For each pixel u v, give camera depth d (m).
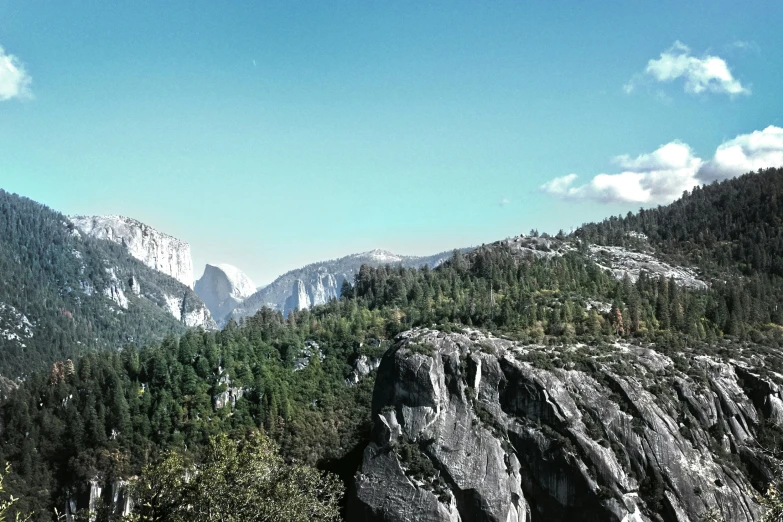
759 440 137.12
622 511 123.06
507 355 146.38
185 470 67.00
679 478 126.94
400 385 144.25
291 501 67.06
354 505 132.50
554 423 134.38
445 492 129.12
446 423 139.00
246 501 61.62
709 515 105.69
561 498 129.12
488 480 130.12
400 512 128.00
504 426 137.25
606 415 134.88
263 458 68.38
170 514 61.69
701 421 138.25
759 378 145.12
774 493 61.66
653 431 132.00
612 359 146.75
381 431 140.50
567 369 142.25
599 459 128.38
